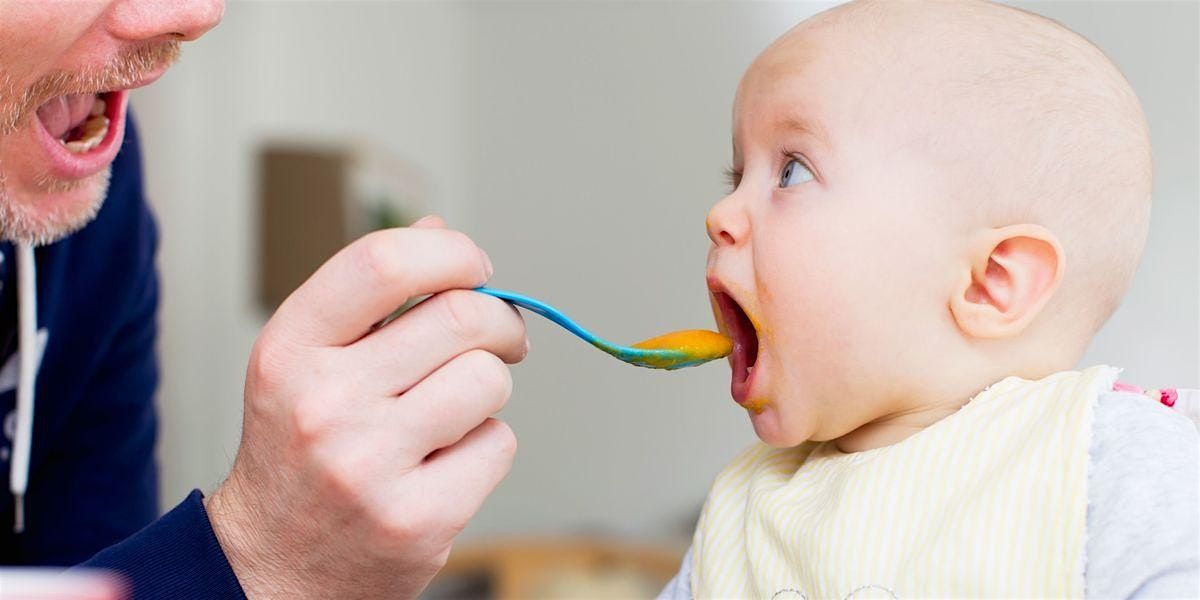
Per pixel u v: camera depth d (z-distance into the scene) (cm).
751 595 85
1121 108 86
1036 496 72
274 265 320
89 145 102
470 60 421
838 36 88
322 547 78
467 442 79
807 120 85
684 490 375
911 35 86
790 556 82
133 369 135
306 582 80
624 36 398
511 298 78
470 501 78
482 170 416
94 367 129
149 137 270
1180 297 272
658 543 348
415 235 77
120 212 127
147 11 92
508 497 392
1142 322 274
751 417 89
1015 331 81
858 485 79
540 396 394
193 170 293
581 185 402
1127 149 85
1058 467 72
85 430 131
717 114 383
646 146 393
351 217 326
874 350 82
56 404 126
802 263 83
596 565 294
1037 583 70
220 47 300
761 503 87
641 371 386
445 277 76
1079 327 85
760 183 88
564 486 389
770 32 378
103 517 132
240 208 311
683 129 388
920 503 77
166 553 79
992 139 82
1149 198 88
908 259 82
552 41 410
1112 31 287
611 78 399
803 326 83
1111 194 84
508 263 406
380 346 76
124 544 80
